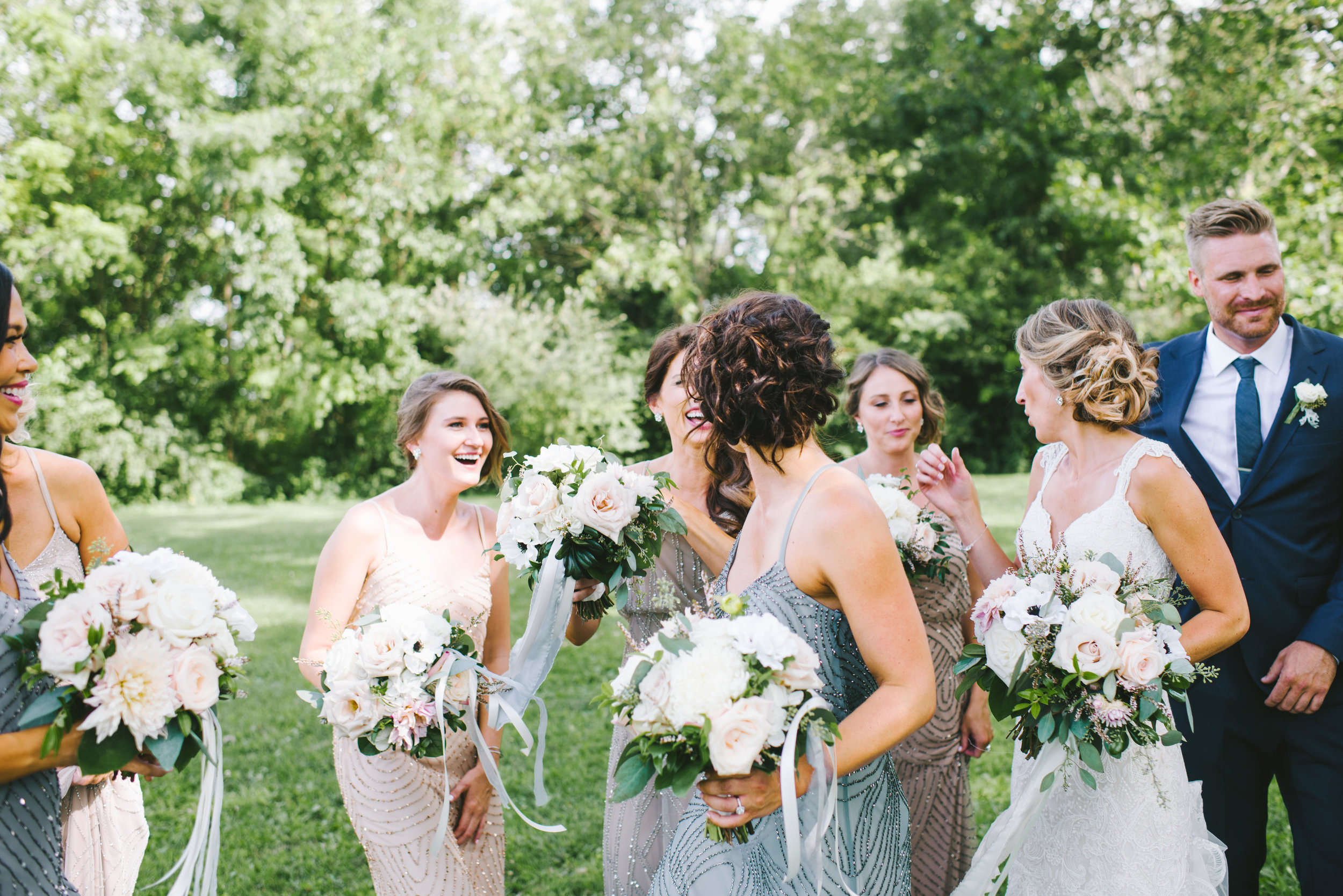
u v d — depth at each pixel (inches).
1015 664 78.2
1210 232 108.2
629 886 101.4
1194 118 669.3
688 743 58.5
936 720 109.3
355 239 824.9
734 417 69.1
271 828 157.6
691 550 108.7
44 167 694.5
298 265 756.0
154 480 782.5
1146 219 489.4
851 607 65.1
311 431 864.3
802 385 68.2
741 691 58.4
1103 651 74.5
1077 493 91.6
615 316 904.3
